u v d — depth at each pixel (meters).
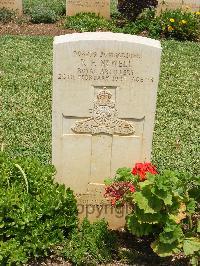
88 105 1.60
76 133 1.65
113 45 1.52
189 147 2.25
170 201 1.43
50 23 4.02
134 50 1.53
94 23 3.91
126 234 1.72
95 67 1.55
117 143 1.66
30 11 4.18
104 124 1.63
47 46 3.48
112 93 1.59
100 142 1.66
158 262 1.60
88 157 1.69
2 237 1.55
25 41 3.55
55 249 1.60
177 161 2.13
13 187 1.61
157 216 1.48
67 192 1.64
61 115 1.61
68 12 4.10
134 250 1.63
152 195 1.46
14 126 2.34
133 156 1.69
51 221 1.57
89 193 1.74
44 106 2.58
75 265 1.57
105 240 1.63
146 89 1.58
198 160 2.15
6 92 2.73
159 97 2.77
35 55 3.30
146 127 1.63
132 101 1.60
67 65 1.54
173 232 1.48
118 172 1.57
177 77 3.08
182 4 4.13
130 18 3.98
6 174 1.64
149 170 1.56
